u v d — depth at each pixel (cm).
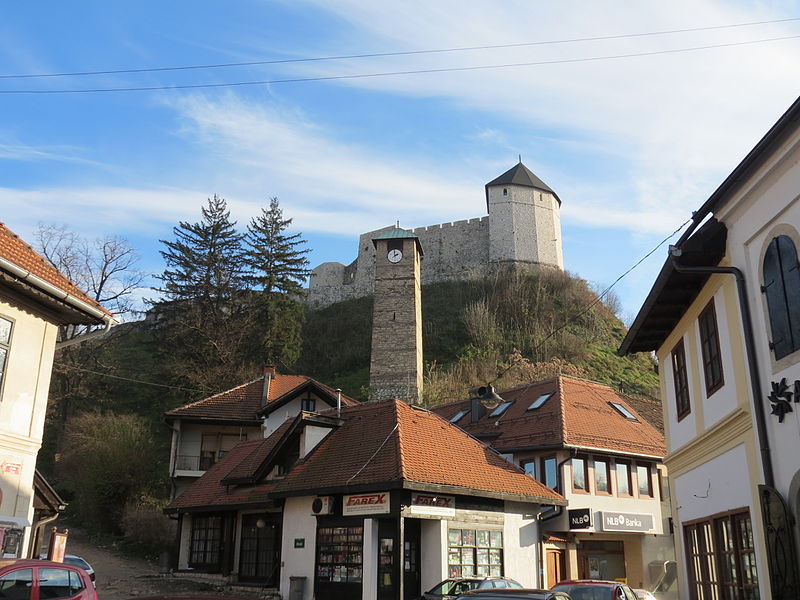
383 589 1819
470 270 7988
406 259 6075
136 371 5459
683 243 1126
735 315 1100
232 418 3547
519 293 7250
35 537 1842
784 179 928
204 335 5125
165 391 4931
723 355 1166
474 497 2030
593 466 2634
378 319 5941
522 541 2152
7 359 1418
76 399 4584
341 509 1941
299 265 6084
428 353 6612
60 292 1442
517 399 3106
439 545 1900
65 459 3834
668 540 2769
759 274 1009
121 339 5909
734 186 1021
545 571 2227
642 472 2797
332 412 2439
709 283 1231
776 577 944
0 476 1373
